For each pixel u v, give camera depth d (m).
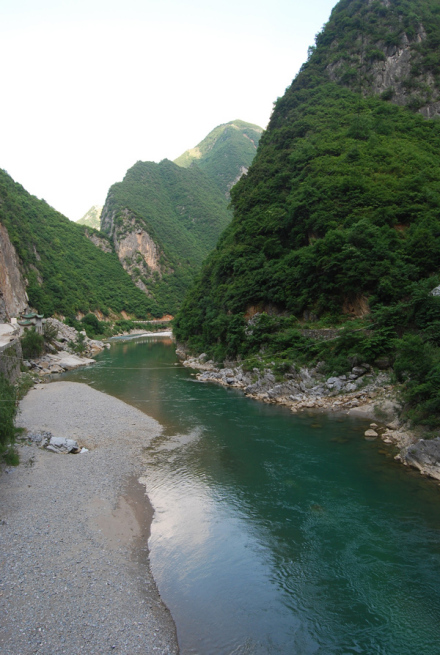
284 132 69.31
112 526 17.05
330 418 31.58
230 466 23.23
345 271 41.44
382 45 75.12
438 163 52.47
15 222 110.38
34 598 12.51
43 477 21.20
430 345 29.42
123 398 40.09
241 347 49.09
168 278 189.75
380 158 53.03
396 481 20.73
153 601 12.92
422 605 12.71
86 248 171.00
